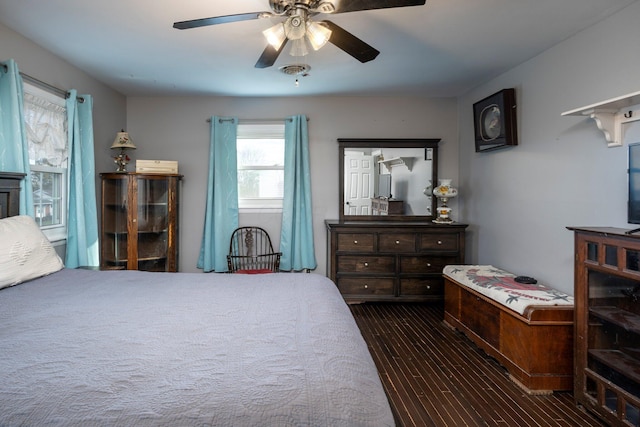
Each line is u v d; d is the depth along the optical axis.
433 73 3.47
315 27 1.85
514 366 2.39
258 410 0.87
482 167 3.84
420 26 2.49
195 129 4.31
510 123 3.24
